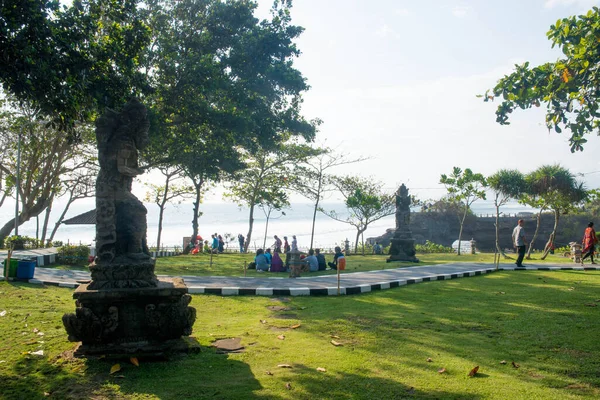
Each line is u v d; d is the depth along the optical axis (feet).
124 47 39.32
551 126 26.55
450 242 204.33
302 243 201.36
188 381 17.34
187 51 66.03
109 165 21.53
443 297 36.22
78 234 275.39
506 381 17.28
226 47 70.90
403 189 74.49
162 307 20.29
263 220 419.74
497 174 85.46
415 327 26.03
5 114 84.28
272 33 71.20
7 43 24.82
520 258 57.82
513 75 26.68
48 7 29.40
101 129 21.86
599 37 23.30
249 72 70.79
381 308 31.78
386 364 19.33
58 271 49.75
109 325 19.74
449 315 29.19
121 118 22.18
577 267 56.34
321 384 16.98
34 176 101.55
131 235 21.33
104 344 19.94
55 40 27.96
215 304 33.50
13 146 90.27
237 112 64.49
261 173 113.60
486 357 20.36
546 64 26.03
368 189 115.03
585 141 26.05
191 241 110.01
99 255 20.80
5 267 41.24
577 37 24.52
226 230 297.74
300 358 20.15
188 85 61.11
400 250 73.00
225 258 84.48
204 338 23.25
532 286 41.47
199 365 19.17
